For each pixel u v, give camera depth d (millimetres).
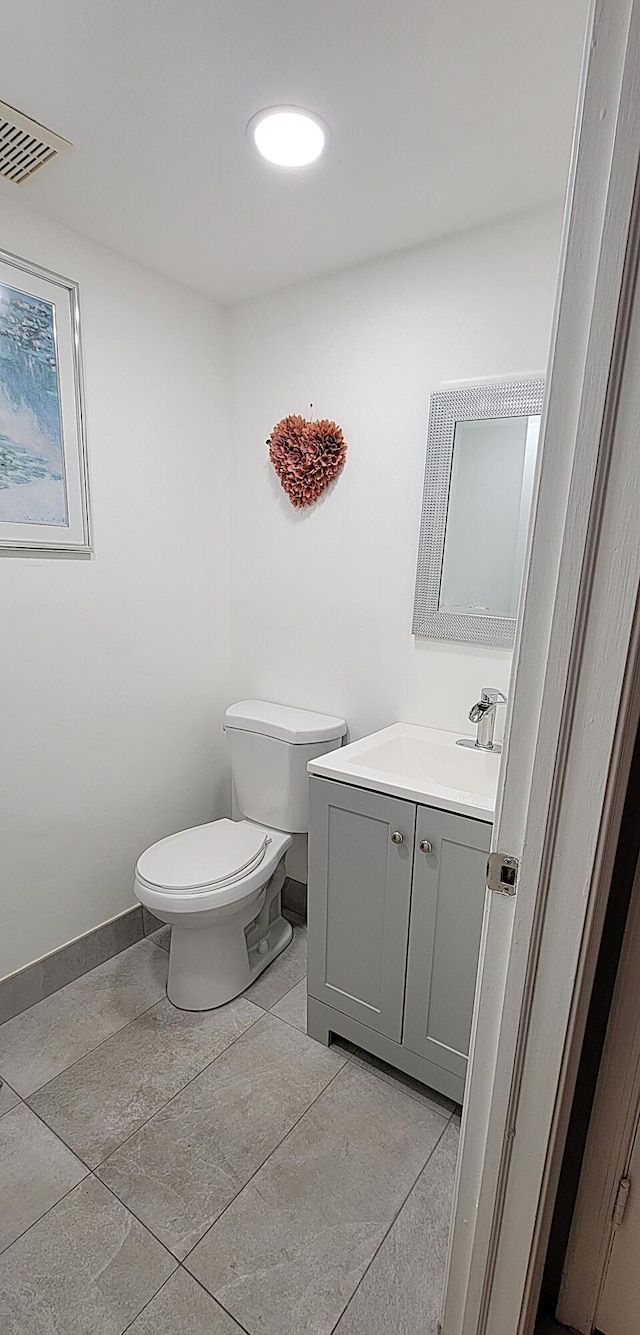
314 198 1504
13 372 1573
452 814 1347
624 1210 984
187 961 1808
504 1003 822
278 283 1969
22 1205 1253
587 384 628
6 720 1690
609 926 908
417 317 1736
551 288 1523
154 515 2035
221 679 2410
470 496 1714
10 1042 1684
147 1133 1418
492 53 1060
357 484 1936
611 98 571
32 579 1704
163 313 1951
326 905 1632
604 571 659
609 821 721
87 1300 1096
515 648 737
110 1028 1742
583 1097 992
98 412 1810
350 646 2049
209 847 1874
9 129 1268
